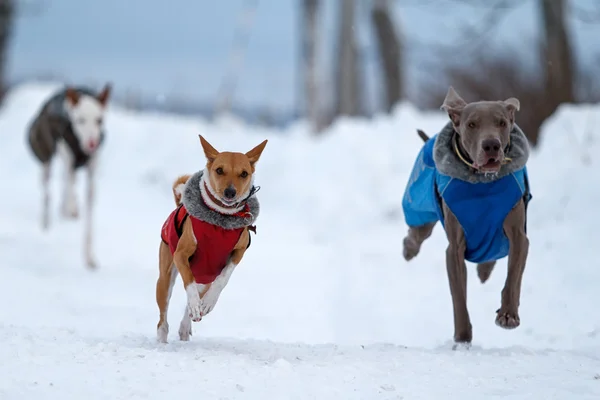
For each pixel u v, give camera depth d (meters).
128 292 14.19
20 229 19.75
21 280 14.56
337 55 35.28
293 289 14.53
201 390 6.79
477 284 13.75
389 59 31.56
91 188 16.59
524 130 23.81
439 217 9.89
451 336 11.35
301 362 8.06
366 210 20.77
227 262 8.79
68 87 17.91
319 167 23.55
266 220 21.69
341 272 15.81
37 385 6.78
